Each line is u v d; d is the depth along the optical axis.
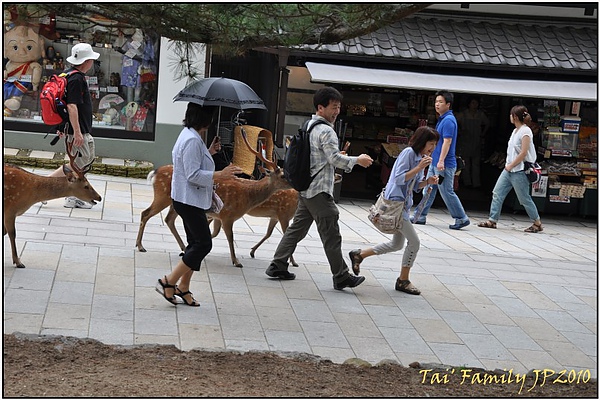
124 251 8.25
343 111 15.34
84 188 7.53
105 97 13.60
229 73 14.29
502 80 13.59
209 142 13.61
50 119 9.52
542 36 14.52
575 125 14.12
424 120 14.83
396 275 8.57
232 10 5.47
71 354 5.20
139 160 13.69
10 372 4.71
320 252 9.39
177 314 6.46
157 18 5.51
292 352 5.74
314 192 7.39
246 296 7.20
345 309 7.11
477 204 15.05
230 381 4.93
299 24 5.68
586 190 14.17
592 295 8.51
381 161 15.16
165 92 13.59
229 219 8.05
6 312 6.01
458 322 7.07
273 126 14.20
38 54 13.32
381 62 13.35
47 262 7.50
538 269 9.63
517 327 7.09
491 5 14.70
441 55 13.52
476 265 9.52
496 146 16.27
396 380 5.33
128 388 4.59
